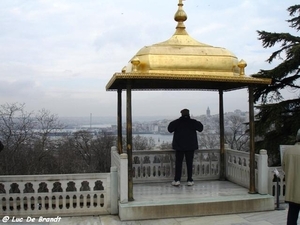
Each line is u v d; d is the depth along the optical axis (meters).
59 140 29.36
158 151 9.75
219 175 10.10
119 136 9.02
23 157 24.81
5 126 24.73
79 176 7.11
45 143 26.47
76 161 30.00
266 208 7.55
